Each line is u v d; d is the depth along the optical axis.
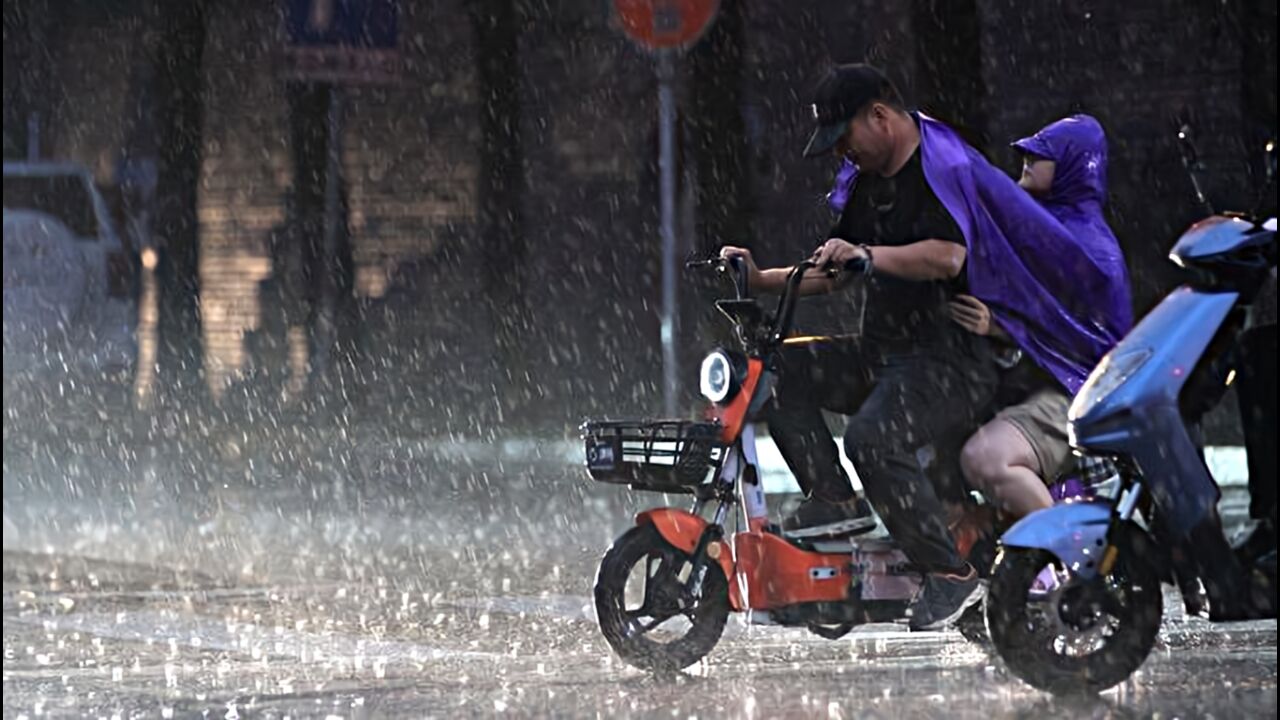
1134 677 21.67
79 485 47.28
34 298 60.88
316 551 35.56
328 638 25.30
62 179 63.06
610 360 66.62
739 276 22.45
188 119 66.56
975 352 21.73
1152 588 20.48
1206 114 60.31
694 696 20.61
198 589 30.45
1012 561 20.36
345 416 64.81
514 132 66.88
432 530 38.81
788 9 65.06
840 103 21.97
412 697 20.67
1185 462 19.94
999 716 19.28
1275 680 21.47
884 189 22.19
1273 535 20.33
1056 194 24.78
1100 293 22.31
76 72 79.50
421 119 70.00
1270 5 56.00
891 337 21.89
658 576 22.06
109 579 31.66
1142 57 61.03
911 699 20.36
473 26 67.19
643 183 67.19
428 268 69.56
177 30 66.50
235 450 55.22
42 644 24.92
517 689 21.17
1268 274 20.02
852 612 21.86
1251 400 20.25
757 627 26.08
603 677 22.00
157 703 20.45
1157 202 60.34
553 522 40.03
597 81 67.94
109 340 61.66
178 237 66.50
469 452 54.91
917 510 21.47
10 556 34.66
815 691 20.91
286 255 70.25
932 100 55.59
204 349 70.69
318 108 67.50
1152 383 19.94
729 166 64.06
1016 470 21.55
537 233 68.12
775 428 22.17
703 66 63.66
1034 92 62.12
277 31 71.12
